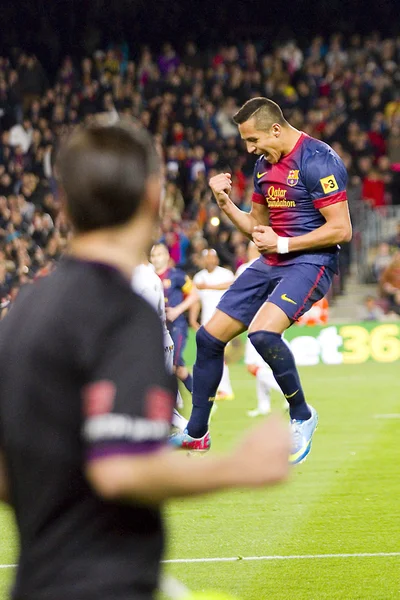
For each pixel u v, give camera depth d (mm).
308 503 10055
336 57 36188
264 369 16438
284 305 8344
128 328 2799
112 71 35344
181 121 32750
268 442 2750
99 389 2727
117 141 2916
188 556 8148
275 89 34250
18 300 2986
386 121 32875
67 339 2795
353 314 29734
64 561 2789
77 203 2906
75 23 38500
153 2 39094
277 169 8508
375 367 24000
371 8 40156
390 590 7133
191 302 15875
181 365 16469
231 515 9609
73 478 2799
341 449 13227
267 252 8406
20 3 37750
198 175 30016
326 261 8547
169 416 2764
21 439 2803
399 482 10977
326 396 18906
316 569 7707
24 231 27469
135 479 2664
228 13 39656
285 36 39719
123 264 2922
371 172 31188
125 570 2801
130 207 2918
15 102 32594
